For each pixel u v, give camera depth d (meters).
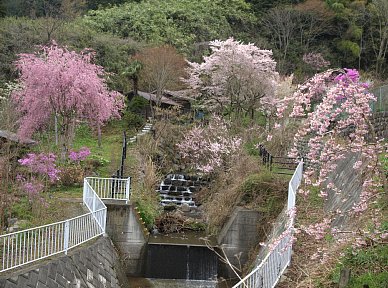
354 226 7.79
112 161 18.36
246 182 13.98
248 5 39.62
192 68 26.41
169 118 23.84
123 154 16.44
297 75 31.80
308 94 7.52
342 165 12.30
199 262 12.95
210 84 24.91
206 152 19.86
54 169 13.55
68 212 12.23
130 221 12.83
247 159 16.33
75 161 16.86
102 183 13.56
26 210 11.64
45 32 27.77
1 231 9.79
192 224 15.14
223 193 15.23
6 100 19.20
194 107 25.81
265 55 24.08
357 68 35.72
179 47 33.00
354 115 7.20
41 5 35.50
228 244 13.20
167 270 12.84
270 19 36.91
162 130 21.84
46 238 8.45
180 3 38.53
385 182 7.10
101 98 17.98
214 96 24.64
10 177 12.12
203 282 12.62
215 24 36.94
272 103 20.81
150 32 34.06
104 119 18.95
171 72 26.05
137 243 12.81
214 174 18.80
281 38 36.44
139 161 18.33
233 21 38.69
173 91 27.72
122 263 12.32
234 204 14.01
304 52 35.50
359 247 7.05
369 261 6.89
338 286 6.72
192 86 25.33
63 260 8.70
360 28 35.62
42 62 16.89
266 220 13.09
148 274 12.79
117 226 12.77
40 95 16.64
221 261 12.91
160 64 25.67
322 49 35.72
